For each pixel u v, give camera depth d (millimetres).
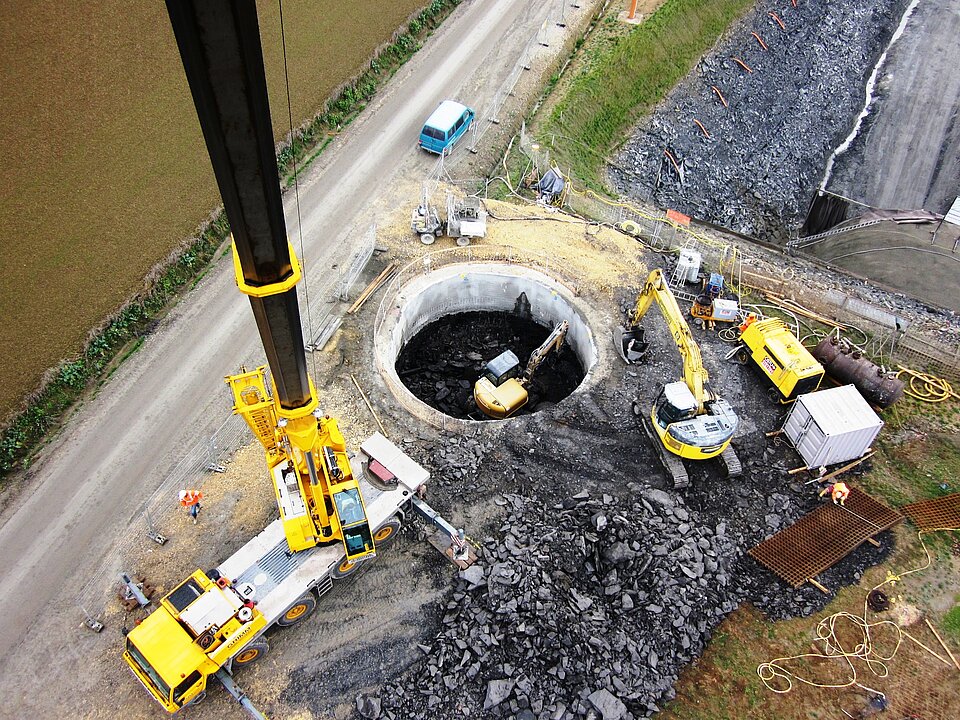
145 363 30641
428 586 24266
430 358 35250
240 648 21031
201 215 35844
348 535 22219
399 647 22844
